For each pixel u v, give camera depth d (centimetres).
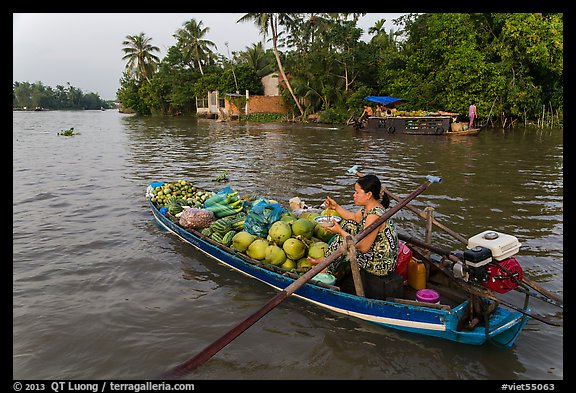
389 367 375
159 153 1750
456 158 1494
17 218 800
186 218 631
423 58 2836
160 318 455
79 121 4972
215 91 4550
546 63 2478
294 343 409
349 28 3309
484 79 2495
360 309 431
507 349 394
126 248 646
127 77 6316
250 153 1708
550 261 575
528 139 2047
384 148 1805
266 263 515
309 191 1008
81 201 928
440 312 384
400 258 455
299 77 3594
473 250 373
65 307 478
